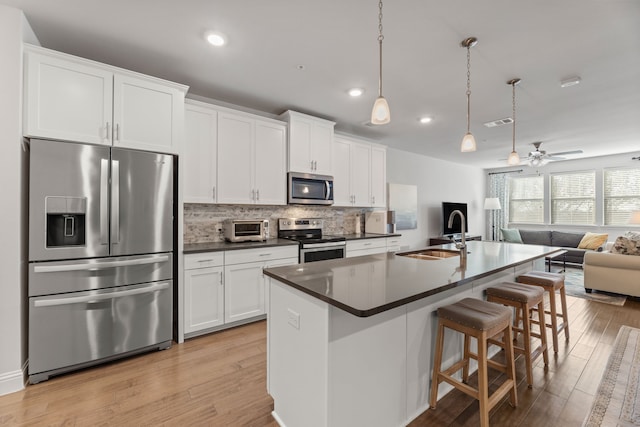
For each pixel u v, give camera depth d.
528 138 5.08
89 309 2.22
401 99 3.39
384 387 1.58
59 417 1.72
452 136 5.02
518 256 2.53
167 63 2.63
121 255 2.35
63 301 2.10
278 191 3.62
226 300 2.96
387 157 5.81
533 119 4.06
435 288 1.48
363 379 1.48
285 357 1.67
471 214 8.02
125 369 2.26
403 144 5.60
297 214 4.27
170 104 2.64
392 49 2.38
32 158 2.02
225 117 3.20
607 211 6.66
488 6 1.87
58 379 2.11
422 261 2.24
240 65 2.66
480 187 8.37
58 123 2.12
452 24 2.05
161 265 2.56
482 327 1.56
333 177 4.14
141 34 2.20
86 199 2.20
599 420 1.71
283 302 1.71
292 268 1.95
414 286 1.51
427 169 6.67
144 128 2.49
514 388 1.81
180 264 2.70
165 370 2.24
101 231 2.25
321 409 1.37
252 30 2.15
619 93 3.18
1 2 1.87
